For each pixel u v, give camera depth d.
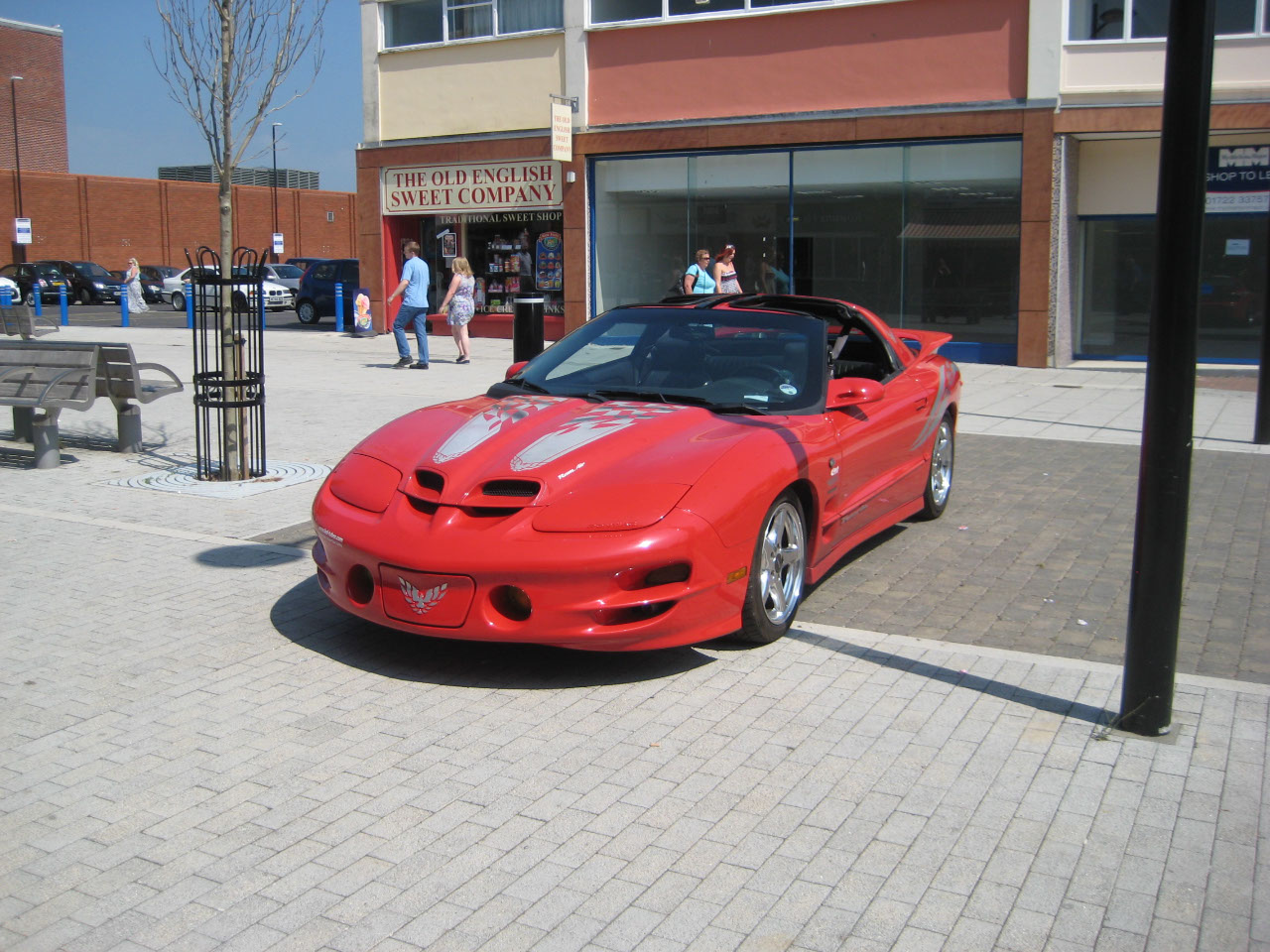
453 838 3.50
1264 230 15.98
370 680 4.74
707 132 18.45
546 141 20.28
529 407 5.58
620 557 4.46
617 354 6.23
